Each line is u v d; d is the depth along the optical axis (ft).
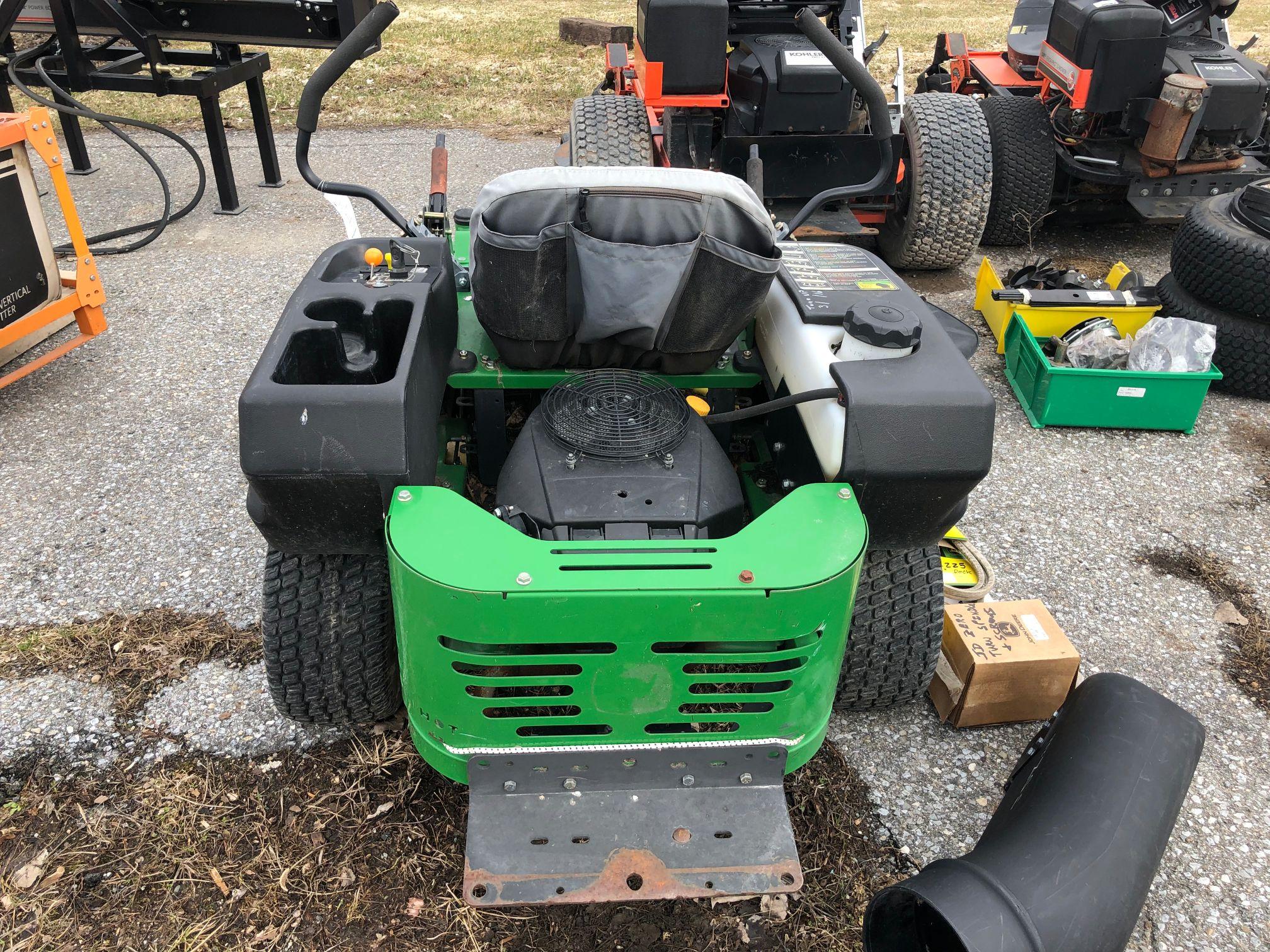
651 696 6.16
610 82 20.86
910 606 7.42
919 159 16.46
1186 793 6.59
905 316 6.82
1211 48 17.25
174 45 31.09
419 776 7.78
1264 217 13.52
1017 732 8.55
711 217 7.07
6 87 19.43
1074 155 18.08
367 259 7.56
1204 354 12.84
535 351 7.77
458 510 6.07
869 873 7.24
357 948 6.58
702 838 6.28
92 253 17.65
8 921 6.70
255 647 9.09
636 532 6.40
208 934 6.64
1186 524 11.46
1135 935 6.90
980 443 6.35
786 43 16.06
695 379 8.34
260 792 7.66
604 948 6.63
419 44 35.81
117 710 8.38
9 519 10.75
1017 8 21.43
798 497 6.34
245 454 5.92
